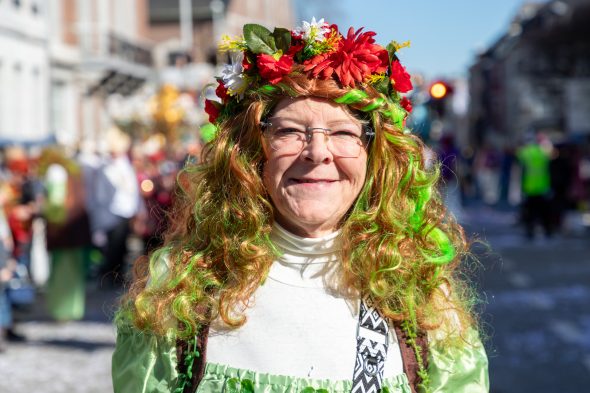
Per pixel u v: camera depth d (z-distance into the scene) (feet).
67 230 31.86
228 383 7.38
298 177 7.75
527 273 44.88
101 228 41.68
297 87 7.61
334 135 7.76
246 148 7.99
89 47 101.55
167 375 7.61
